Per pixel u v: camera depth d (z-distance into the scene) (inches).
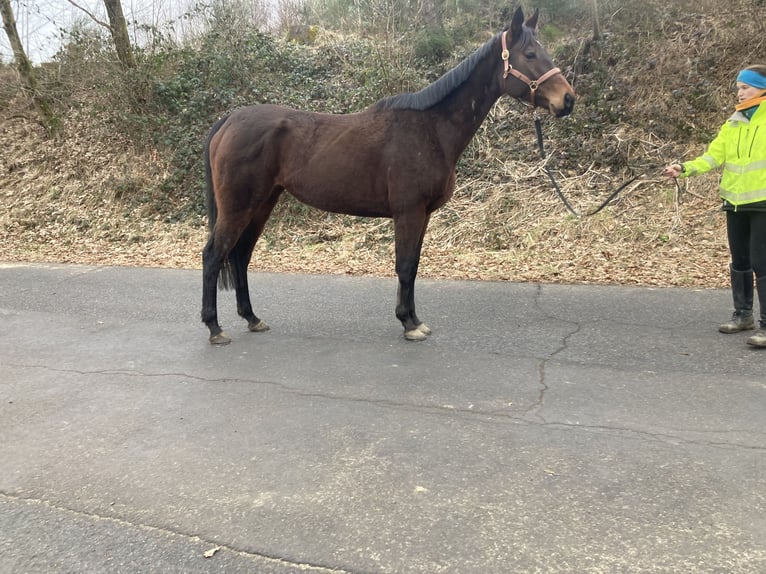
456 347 175.0
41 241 405.1
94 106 485.7
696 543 83.8
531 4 462.9
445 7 498.0
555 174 365.1
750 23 382.6
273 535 89.4
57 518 95.8
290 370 159.9
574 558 81.6
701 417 123.6
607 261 285.1
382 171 172.9
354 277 279.4
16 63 516.1
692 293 223.9
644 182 340.5
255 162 178.1
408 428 123.3
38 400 144.9
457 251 323.9
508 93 174.6
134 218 419.5
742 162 161.6
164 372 161.8
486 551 83.7
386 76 414.0
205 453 115.5
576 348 169.9
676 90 371.6
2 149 508.4
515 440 116.3
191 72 458.9
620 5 433.4
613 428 120.0
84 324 213.6
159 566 83.5
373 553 84.4
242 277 196.1
